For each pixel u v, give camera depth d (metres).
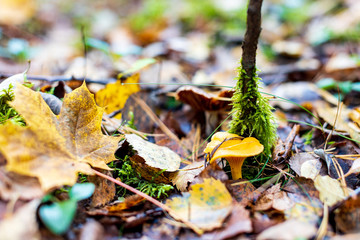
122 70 0.58
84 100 0.28
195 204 0.26
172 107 0.45
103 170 0.28
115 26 1.06
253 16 0.26
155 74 0.57
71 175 0.25
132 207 0.27
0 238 0.22
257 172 0.31
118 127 0.34
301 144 0.34
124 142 0.31
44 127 0.26
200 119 0.40
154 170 0.30
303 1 0.99
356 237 0.24
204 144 0.35
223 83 0.52
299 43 0.78
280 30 0.87
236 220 0.25
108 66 0.65
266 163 0.30
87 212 0.26
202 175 0.28
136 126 0.38
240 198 0.27
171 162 0.31
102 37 0.94
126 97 0.40
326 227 0.25
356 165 0.30
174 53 0.73
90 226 0.24
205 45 0.77
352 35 0.72
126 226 0.25
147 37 0.87
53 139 0.26
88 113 0.28
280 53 0.70
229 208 0.26
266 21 0.94
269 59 0.69
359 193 0.26
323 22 0.86
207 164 0.30
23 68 0.58
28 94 0.27
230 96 0.36
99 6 1.27
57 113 0.31
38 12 1.04
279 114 0.41
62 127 0.27
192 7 1.00
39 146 0.25
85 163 0.27
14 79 0.31
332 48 0.71
